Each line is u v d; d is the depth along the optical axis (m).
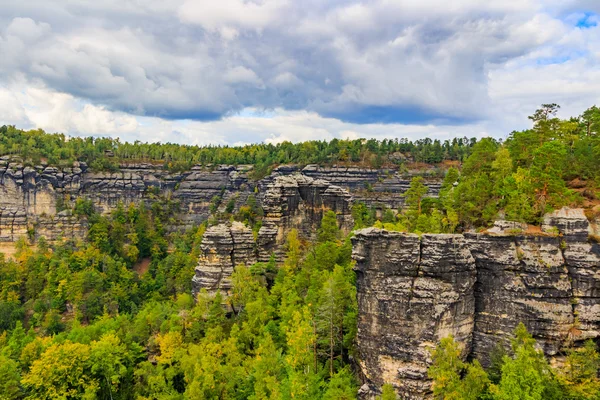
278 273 118.06
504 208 74.50
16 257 194.75
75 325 112.69
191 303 116.06
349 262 103.56
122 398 83.81
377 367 64.62
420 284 62.38
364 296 66.62
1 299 158.25
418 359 61.41
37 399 77.62
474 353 63.91
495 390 53.00
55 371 79.62
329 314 76.00
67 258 181.62
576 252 60.62
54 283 160.75
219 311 100.00
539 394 49.81
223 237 121.25
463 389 53.53
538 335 60.22
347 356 77.44
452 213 79.94
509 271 62.38
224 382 75.19
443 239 62.41
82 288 153.12
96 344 86.19
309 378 66.25
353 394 65.50
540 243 61.91
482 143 100.38
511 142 100.31
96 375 84.25
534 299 60.88
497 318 62.91
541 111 87.69
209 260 120.94
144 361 91.00
